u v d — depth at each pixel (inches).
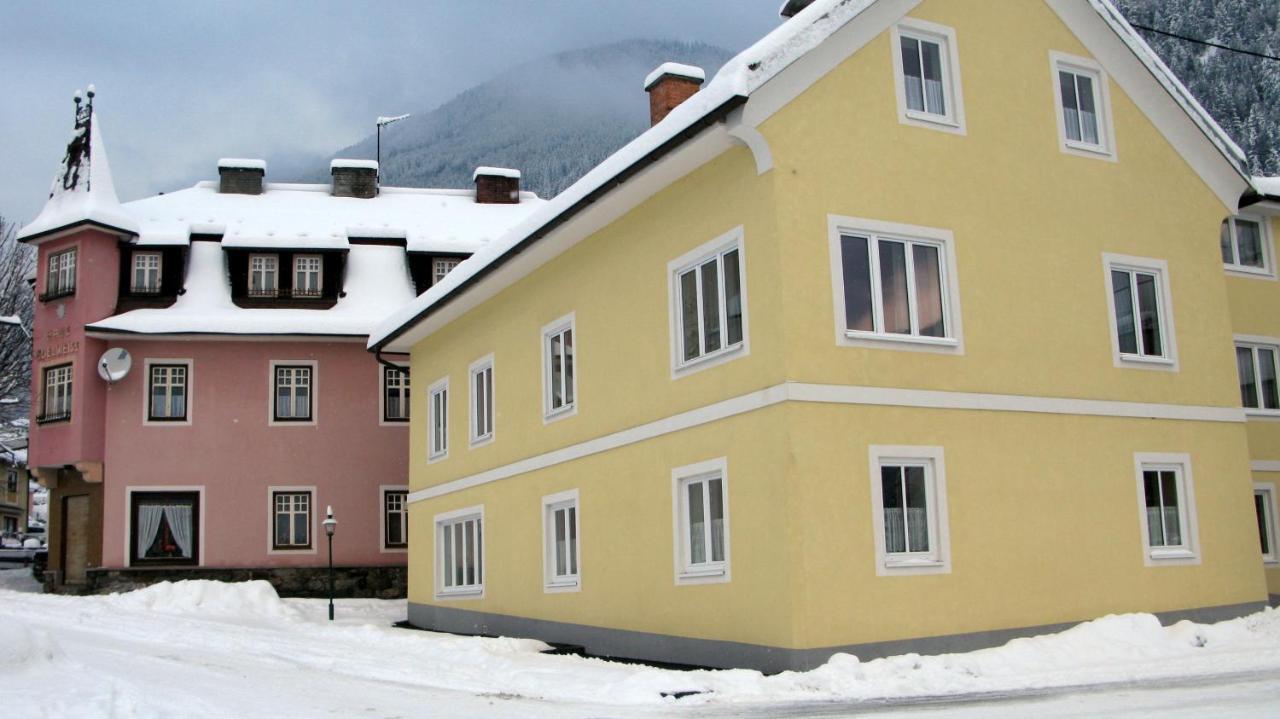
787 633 477.7
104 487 1093.1
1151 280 623.5
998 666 473.4
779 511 487.5
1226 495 619.8
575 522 668.1
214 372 1133.1
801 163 513.3
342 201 1323.8
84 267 1113.4
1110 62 628.1
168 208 1230.9
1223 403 632.4
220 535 1109.7
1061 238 588.7
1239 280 770.2
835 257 514.3
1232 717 329.4
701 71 756.0
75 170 1145.4
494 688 459.8
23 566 1708.9
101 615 779.4
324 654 587.2
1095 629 524.1
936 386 529.3
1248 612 609.6
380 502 1147.9
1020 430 551.2
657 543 577.6
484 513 791.1
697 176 562.3
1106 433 581.0
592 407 648.4
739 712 381.4
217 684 450.3
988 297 555.8
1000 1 593.6
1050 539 549.3
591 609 639.8
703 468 543.5
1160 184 634.2
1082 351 582.9
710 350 550.9
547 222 644.1
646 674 448.8
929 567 509.4
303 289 1179.3
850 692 419.8
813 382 495.8
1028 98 593.6
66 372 1116.5
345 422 1151.0
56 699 373.7
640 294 606.2
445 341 883.4
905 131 547.5
